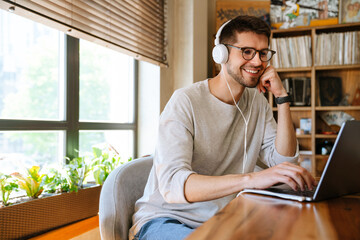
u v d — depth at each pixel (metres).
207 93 1.33
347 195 0.94
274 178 0.88
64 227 2.03
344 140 0.82
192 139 1.22
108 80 2.90
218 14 3.54
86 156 2.41
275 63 3.43
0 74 2.06
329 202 0.83
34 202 1.84
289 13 3.53
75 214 2.11
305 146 3.59
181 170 1.02
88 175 2.36
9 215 1.71
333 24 3.37
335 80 3.49
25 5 1.63
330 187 0.85
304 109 3.40
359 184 0.96
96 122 2.59
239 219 0.63
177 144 1.13
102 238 1.23
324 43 3.32
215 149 1.28
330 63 3.30
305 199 0.82
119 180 1.28
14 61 2.13
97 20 2.20
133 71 3.04
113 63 2.96
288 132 1.31
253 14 3.52
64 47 2.31
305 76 3.56
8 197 1.78
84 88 2.63
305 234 0.54
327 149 3.32
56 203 1.98
